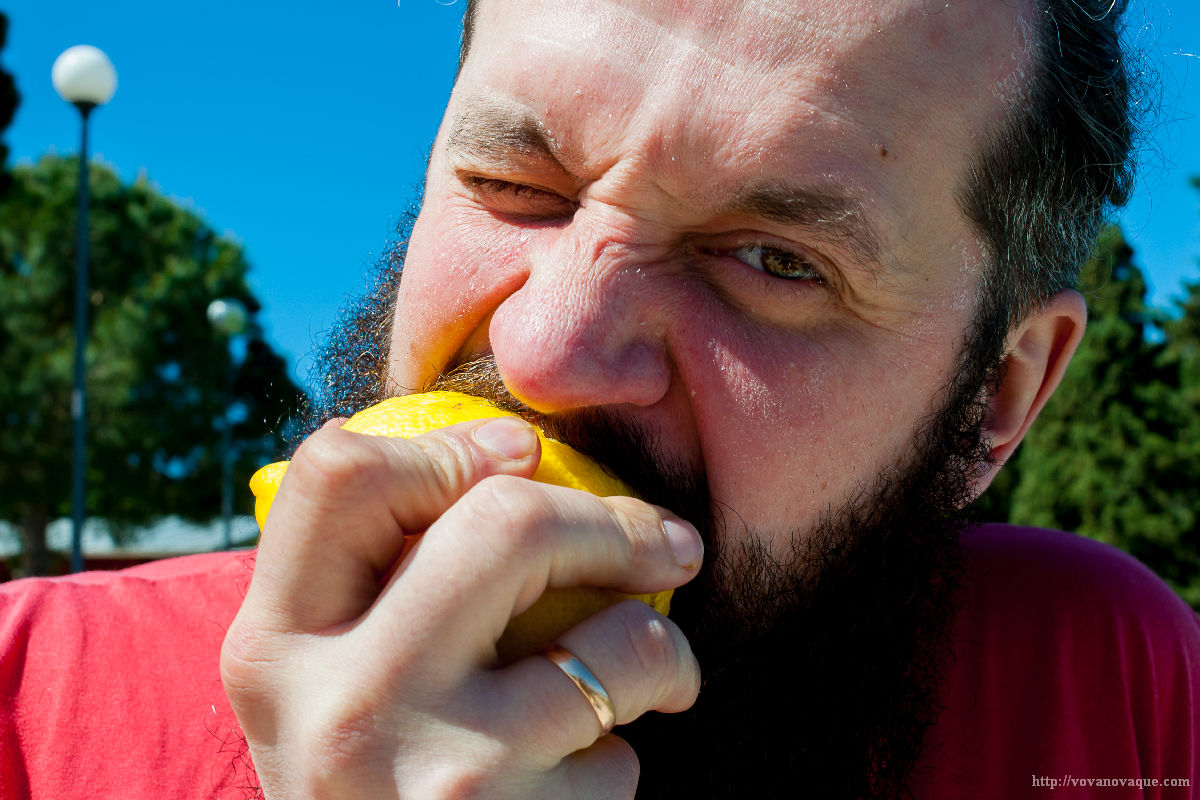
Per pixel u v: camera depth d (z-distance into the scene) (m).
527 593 0.20
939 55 0.26
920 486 0.29
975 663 0.37
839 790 0.30
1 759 0.31
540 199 0.27
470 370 0.27
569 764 0.21
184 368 6.53
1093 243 0.38
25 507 6.07
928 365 0.28
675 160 0.24
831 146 0.25
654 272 0.25
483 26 0.28
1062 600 0.38
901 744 0.32
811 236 0.25
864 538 0.28
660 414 0.26
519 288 0.27
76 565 2.29
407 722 0.20
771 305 0.26
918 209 0.27
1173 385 4.75
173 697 0.32
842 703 0.29
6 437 5.86
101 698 0.32
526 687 0.20
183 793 0.31
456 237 0.28
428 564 0.20
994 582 0.38
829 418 0.27
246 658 0.21
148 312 6.41
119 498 6.37
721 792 0.28
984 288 0.30
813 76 0.24
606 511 0.21
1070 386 4.75
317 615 0.20
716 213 0.25
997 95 0.28
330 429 0.21
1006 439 0.36
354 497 0.20
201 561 0.38
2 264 6.49
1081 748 0.36
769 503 0.27
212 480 6.57
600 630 0.21
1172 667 0.39
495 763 0.20
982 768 0.35
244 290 7.04
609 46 0.24
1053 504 4.71
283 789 0.21
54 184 6.65
